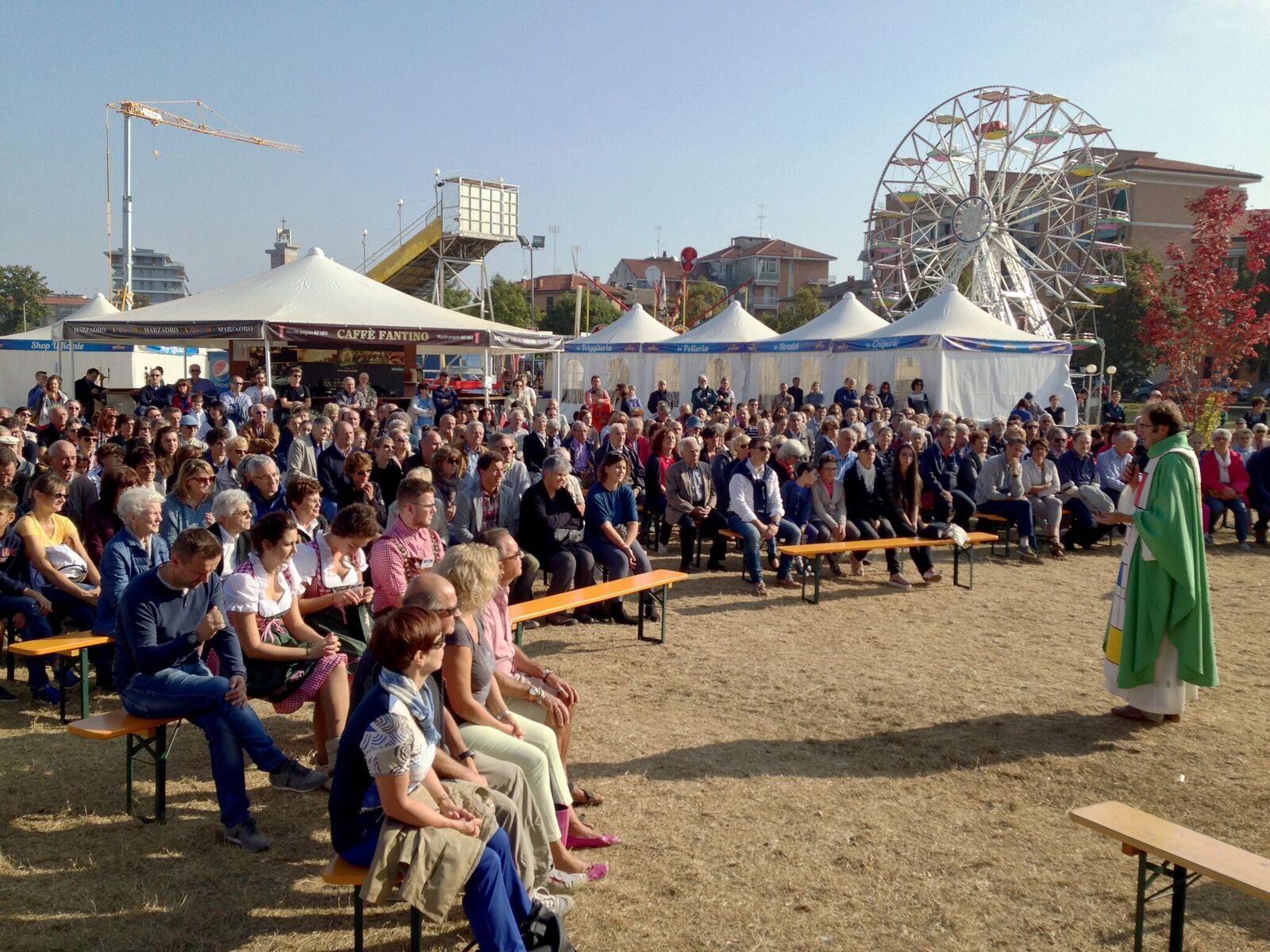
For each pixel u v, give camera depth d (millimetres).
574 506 7852
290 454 9617
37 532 6043
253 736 4246
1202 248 24234
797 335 26203
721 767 5039
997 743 5445
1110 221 38219
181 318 15266
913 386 21469
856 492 9867
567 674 6570
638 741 5371
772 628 7871
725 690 6281
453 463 7926
